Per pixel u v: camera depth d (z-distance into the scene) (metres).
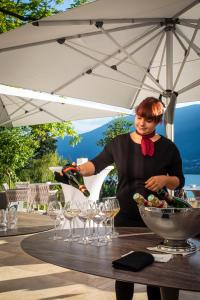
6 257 4.41
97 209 1.92
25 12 10.19
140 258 1.33
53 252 1.56
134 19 3.19
